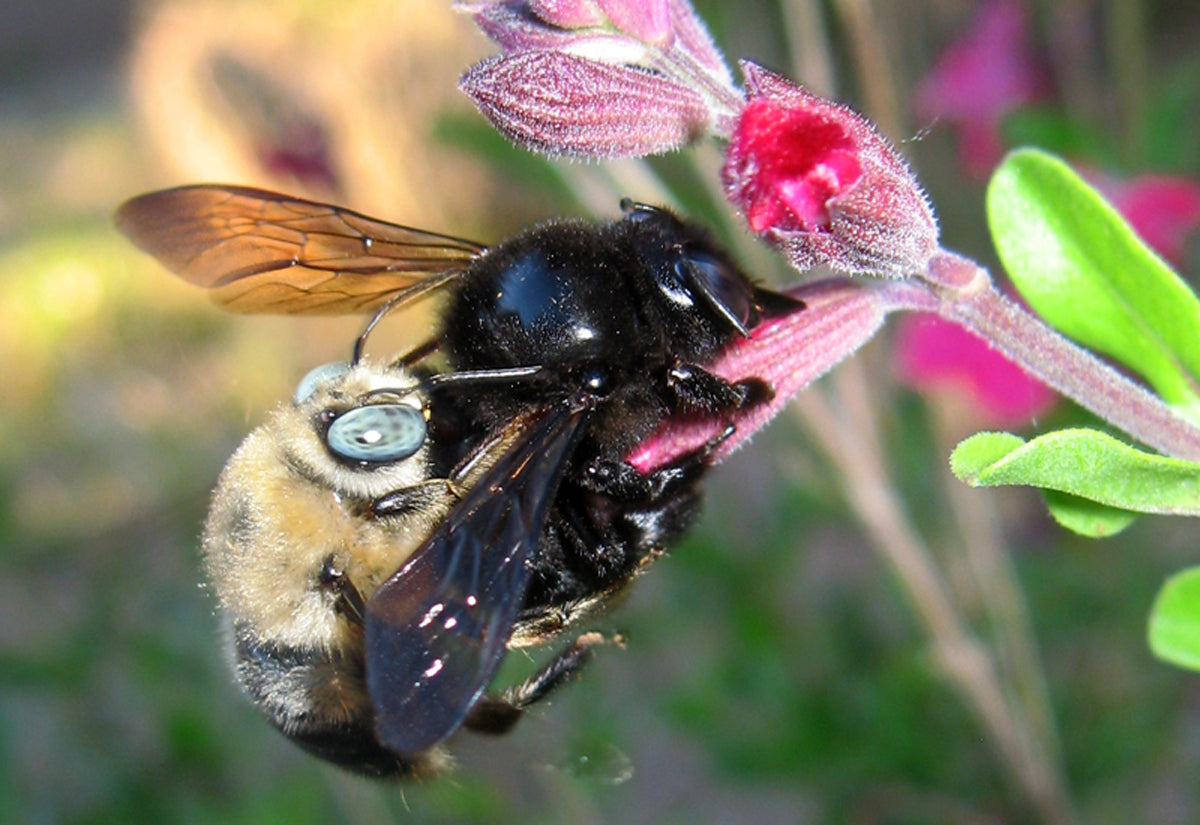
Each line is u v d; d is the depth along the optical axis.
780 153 0.07
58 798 0.18
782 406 0.08
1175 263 0.12
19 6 0.49
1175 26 0.22
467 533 0.08
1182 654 0.09
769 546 0.15
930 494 0.13
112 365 0.27
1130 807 0.14
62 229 0.32
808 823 0.18
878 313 0.08
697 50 0.08
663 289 0.08
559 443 0.08
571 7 0.08
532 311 0.08
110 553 0.22
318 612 0.08
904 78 0.14
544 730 0.09
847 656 0.14
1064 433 0.07
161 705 0.17
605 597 0.09
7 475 0.24
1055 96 0.14
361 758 0.09
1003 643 0.13
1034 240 0.09
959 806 0.13
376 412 0.08
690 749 0.19
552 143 0.08
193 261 0.09
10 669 0.17
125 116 0.39
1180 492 0.08
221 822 0.15
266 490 0.08
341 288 0.09
